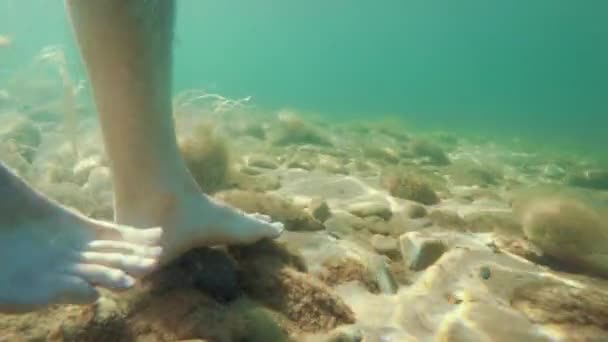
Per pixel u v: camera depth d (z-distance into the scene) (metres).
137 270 0.40
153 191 0.51
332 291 0.58
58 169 1.04
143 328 0.46
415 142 2.11
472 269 0.71
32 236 0.40
